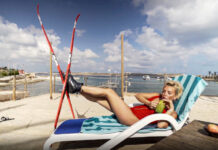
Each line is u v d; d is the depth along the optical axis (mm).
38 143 2057
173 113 1848
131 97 6945
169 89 1885
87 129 1635
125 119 1722
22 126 2779
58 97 6824
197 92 1988
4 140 2143
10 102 5484
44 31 1816
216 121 3348
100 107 4805
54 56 1811
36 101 5707
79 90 1818
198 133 1226
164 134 1708
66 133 1570
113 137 1536
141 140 2225
